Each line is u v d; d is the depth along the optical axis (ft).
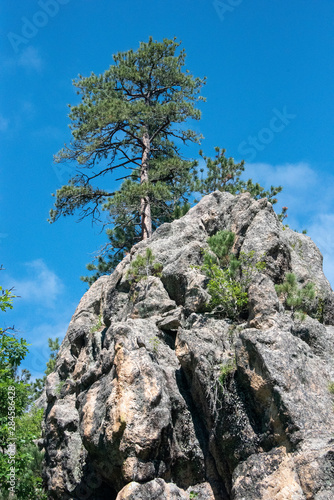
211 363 65.57
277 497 53.06
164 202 124.16
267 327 64.64
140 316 78.95
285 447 56.59
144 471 59.62
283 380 59.11
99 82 132.46
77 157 124.98
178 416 65.36
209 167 127.95
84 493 70.49
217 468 61.93
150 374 64.59
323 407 59.00
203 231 92.79
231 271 76.02
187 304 77.05
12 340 69.26
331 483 52.11
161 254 87.97
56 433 77.87
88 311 93.50
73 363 86.99
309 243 89.71
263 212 85.51
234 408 61.41
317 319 77.82
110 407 63.21
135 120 121.08
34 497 75.05
